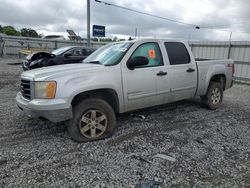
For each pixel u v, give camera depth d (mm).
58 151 3648
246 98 8359
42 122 4906
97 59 4793
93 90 4027
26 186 2756
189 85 5453
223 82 6609
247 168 3322
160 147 3895
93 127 4051
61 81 3703
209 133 4613
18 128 4578
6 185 2764
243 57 12492
